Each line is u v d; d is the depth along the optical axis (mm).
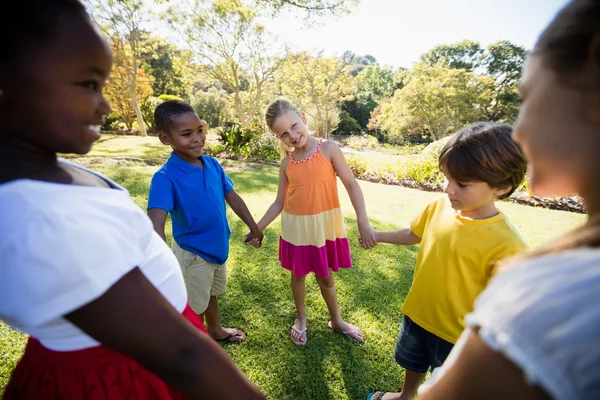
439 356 1454
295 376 1934
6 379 1810
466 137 1229
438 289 1418
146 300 520
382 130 38219
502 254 1264
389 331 2312
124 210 590
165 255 773
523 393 352
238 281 2912
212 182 1958
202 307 1966
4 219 456
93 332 509
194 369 521
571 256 344
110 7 16891
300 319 2240
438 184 8352
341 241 2154
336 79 27281
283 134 1952
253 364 2012
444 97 26719
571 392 295
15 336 2119
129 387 722
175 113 1777
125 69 21016
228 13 17641
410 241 1757
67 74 493
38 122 504
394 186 8438
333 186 2062
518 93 461
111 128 23359
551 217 5480
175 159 1867
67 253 460
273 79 23266
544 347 312
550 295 323
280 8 10023
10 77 466
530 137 434
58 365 685
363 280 2984
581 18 349
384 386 1888
